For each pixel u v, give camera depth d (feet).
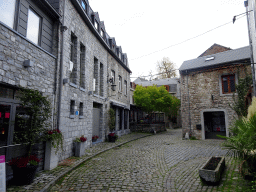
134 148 30.73
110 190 12.73
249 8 29.40
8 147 13.99
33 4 17.29
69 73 23.44
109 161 21.45
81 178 15.35
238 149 12.52
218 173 13.29
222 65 40.27
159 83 101.09
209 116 43.16
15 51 14.33
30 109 14.20
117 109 45.85
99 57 35.73
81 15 27.53
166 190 12.67
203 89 42.55
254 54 28.04
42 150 17.04
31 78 16.16
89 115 29.94
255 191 11.02
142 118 76.54
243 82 33.83
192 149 29.30
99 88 36.29
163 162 20.95
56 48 20.42
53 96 19.52
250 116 13.94
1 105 13.52
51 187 13.29
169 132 65.82
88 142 29.37
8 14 14.19
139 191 12.53
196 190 12.39
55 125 19.56
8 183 13.21
